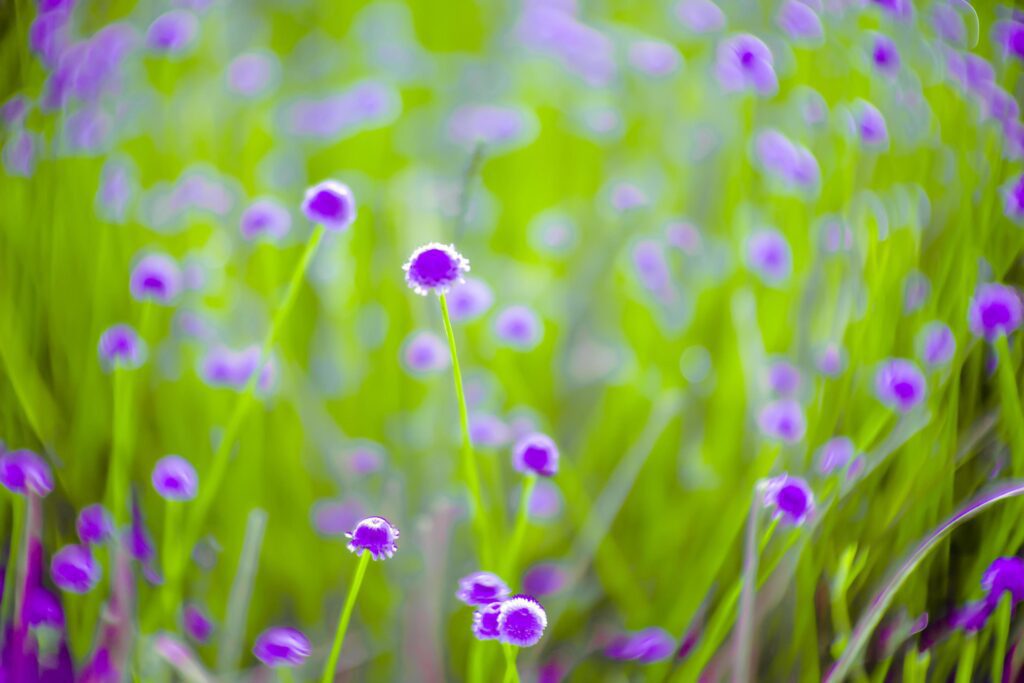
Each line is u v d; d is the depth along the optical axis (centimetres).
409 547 47
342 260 53
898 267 48
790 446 47
